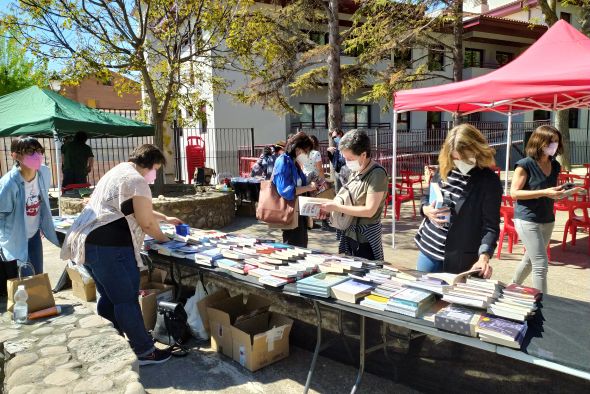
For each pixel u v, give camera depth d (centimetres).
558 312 218
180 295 407
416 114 2194
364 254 332
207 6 870
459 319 200
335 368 320
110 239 307
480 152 251
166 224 475
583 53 489
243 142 1738
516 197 364
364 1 1123
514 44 2262
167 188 1027
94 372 235
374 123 2147
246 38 913
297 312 354
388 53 1211
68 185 916
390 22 1154
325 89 1997
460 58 1229
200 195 855
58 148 765
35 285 312
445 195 270
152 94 919
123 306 318
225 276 306
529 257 371
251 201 942
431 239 288
